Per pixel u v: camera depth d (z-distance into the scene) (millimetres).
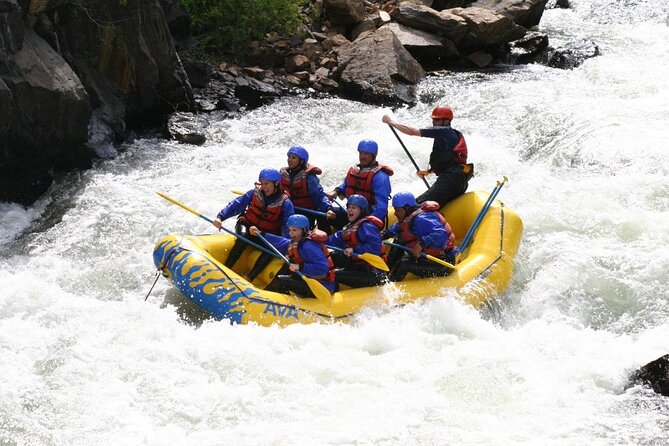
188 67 30719
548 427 14453
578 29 39594
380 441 14062
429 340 17000
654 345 16984
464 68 35219
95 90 26656
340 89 32688
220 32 33562
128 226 22203
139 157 26297
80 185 24438
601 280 19438
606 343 17109
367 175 19734
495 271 19062
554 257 20266
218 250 19094
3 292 18172
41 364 15922
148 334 16828
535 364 16250
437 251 18422
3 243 21750
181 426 14484
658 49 35938
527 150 27156
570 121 28109
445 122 21094
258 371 15820
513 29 35906
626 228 21453
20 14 22750
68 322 17219
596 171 25109
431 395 15250
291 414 14750
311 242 17594
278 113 30031
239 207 19406
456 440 14102
